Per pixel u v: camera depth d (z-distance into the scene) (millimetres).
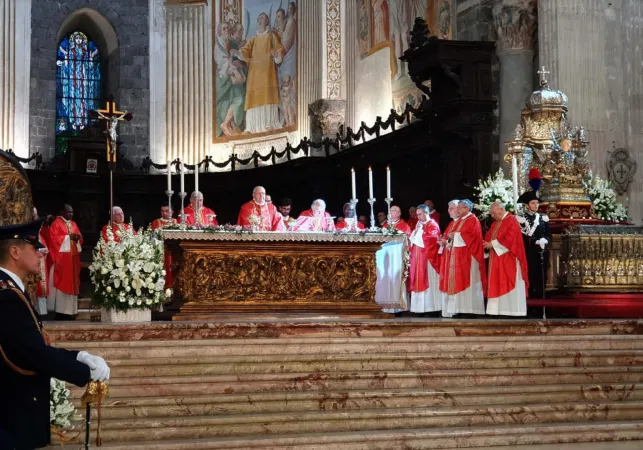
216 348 10523
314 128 25078
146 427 8977
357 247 13523
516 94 18578
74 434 8617
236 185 26500
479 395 10219
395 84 22578
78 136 26531
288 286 13305
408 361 10742
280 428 9344
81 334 10547
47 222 19000
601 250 14242
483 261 13758
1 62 26250
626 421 10156
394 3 22672
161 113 28703
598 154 17484
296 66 26266
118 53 28719
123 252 12344
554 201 15250
